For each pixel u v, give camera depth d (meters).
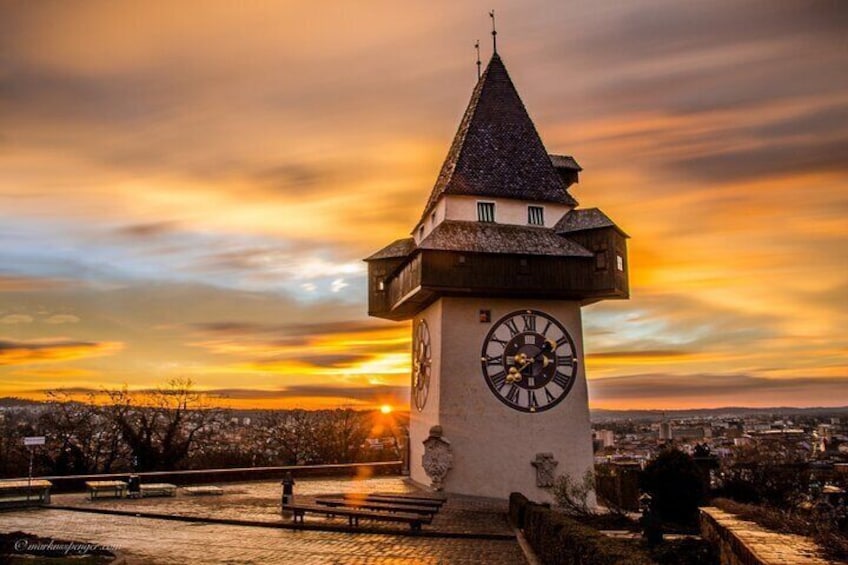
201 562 15.17
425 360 31.52
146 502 25.88
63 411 42.81
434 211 32.81
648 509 15.88
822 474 20.91
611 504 24.05
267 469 34.81
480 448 28.17
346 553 16.38
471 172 31.31
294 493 28.45
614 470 27.56
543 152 33.06
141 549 16.72
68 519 22.36
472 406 28.45
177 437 43.91
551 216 31.61
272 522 20.75
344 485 32.00
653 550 14.50
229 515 22.34
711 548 14.11
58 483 29.91
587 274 29.47
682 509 20.14
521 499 20.55
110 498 27.11
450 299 29.16
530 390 28.98
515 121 33.44
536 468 28.14
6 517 22.89
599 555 10.20
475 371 28.73
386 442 47.78
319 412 48.88
